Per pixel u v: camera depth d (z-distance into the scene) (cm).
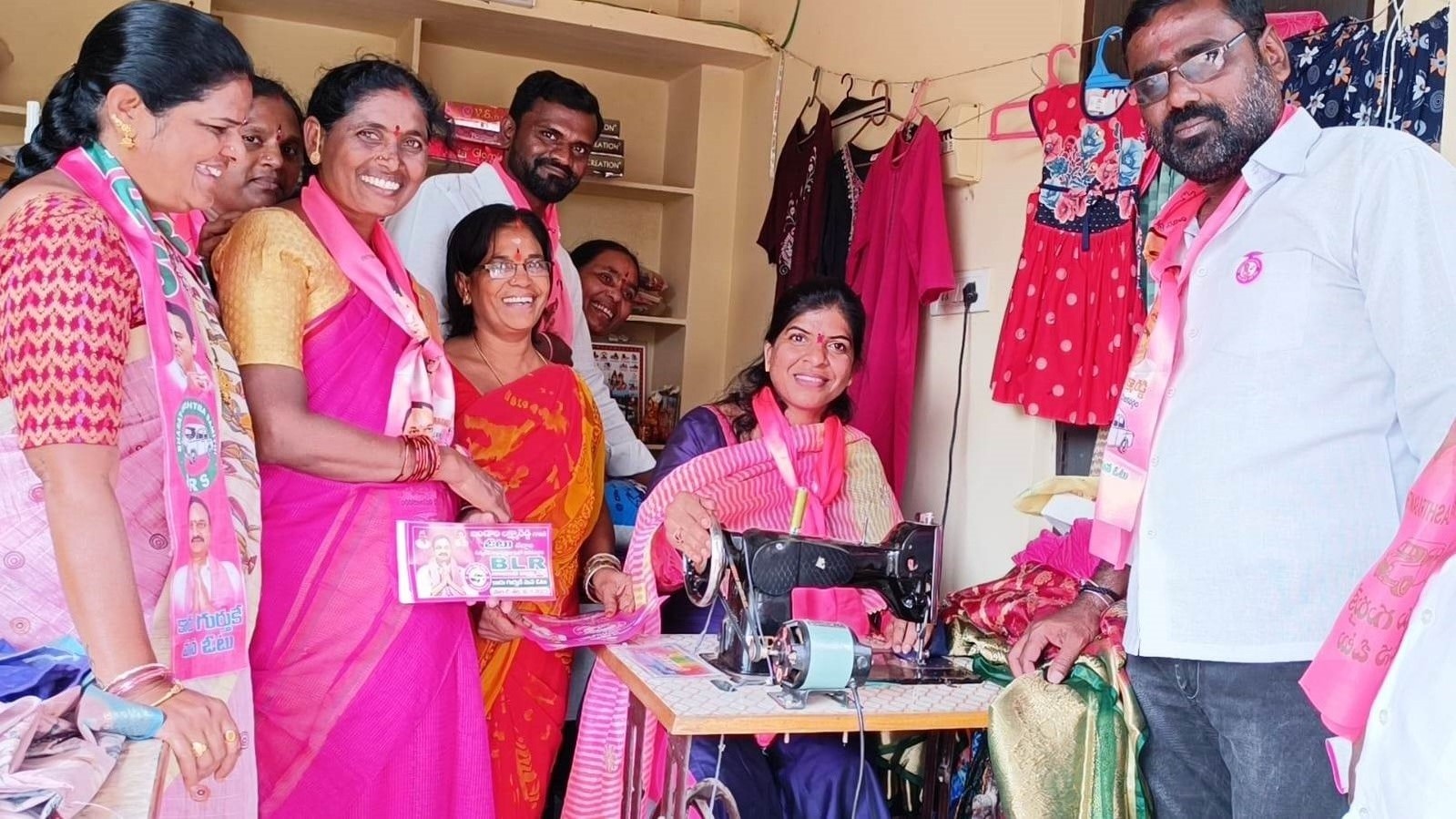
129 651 135
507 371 253
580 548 259
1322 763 159
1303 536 159
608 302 441
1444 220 148
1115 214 270
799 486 246
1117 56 282
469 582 200
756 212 460
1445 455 123
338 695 192
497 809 232
